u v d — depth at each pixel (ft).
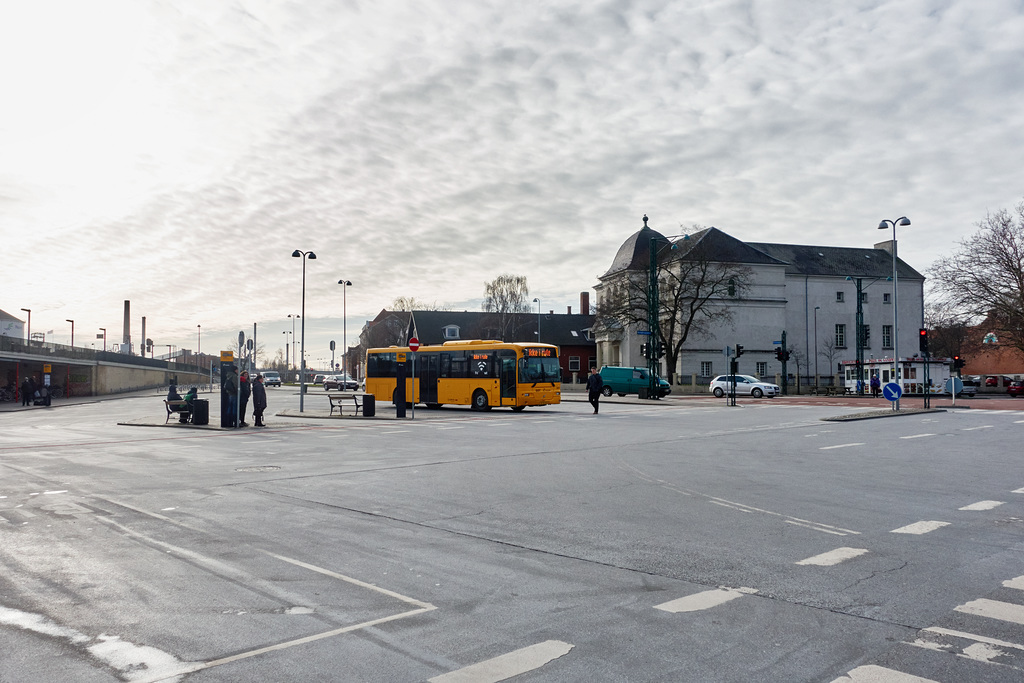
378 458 48.60
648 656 14.51
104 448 57.77
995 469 41.88
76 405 154.81
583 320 302.86
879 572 20.43
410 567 21.13
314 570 20.81
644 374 162.20
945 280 174.09
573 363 290.56
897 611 17.13
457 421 87.35
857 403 131.75
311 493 34.22
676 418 90.68
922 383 164.96
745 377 163.22
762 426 76.33
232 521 27.73
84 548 23.47
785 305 227.20
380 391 122.52
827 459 46.85
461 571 20.68
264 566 21.25
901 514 28.66
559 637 15.56
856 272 250.98
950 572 20.43
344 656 14.55
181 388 285.64
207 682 13.37
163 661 14.33
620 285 199.00
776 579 19.77
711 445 56.18
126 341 396.78
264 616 16.92
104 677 13.60
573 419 89.40
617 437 63.72
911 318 255.50
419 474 40.47
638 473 40.37
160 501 32.22
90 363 205.46
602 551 22.93
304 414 101.60
